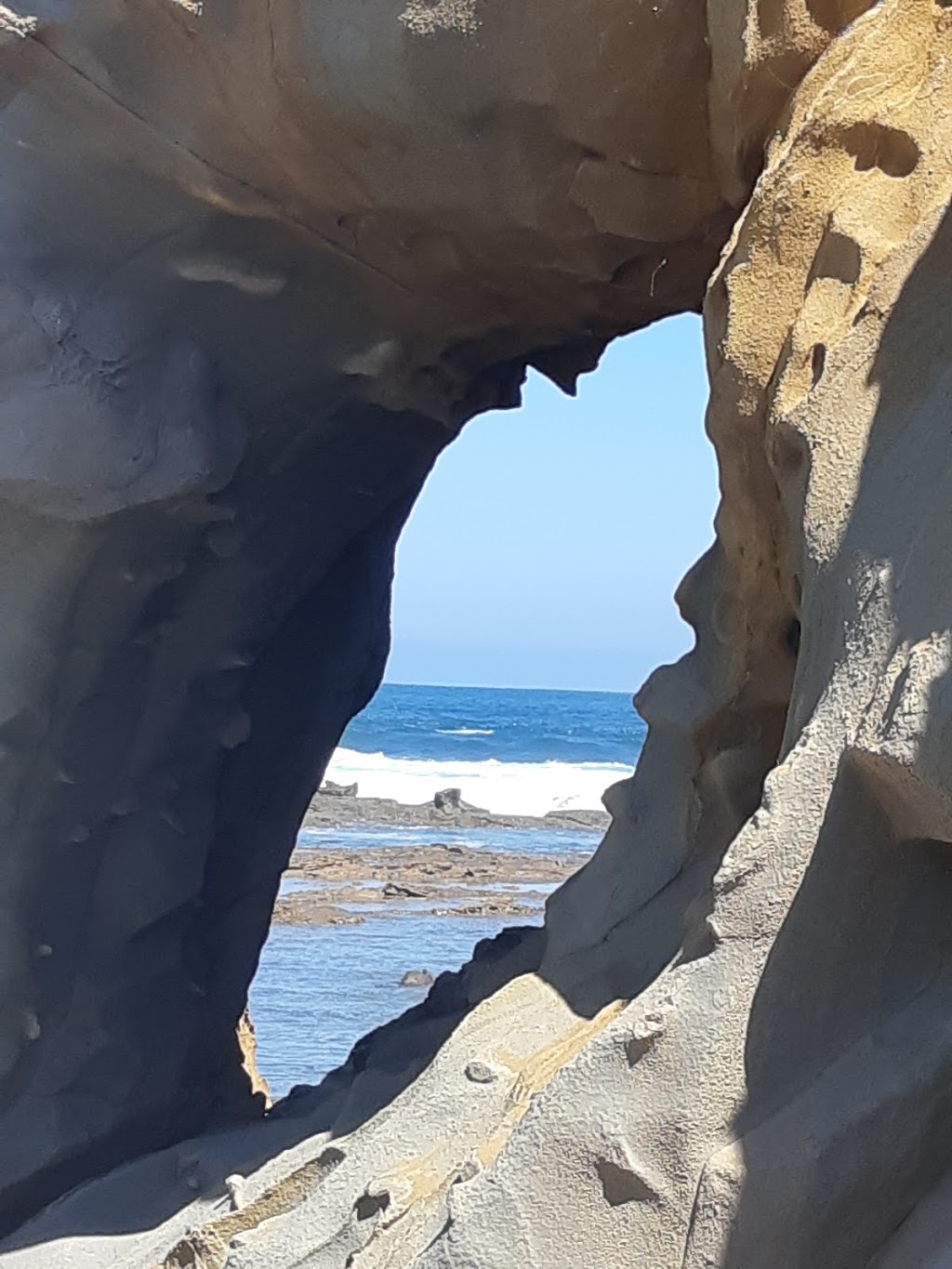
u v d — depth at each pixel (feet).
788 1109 6.40
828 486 7.22
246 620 15.42
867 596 6.70
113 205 12.64
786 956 6.45
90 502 12.83
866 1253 6.35
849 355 7.40
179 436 13.26
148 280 13.08
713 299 8.51
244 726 15.90
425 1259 6.54
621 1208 6.37
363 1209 8.41
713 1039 6.42
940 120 7.75
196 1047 16.46
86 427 12.67
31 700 13.41
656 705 10.42
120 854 14.90
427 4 10.35
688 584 10.94
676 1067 6.44
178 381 13.34
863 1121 6.30
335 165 11.65
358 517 16.33
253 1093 17.65
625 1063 6.53
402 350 13.98
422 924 41.65
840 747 6.48
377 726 161.27
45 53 11.83
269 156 11.87
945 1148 6.45
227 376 13.82
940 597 6.27
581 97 10.27
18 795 13.69
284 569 15.70
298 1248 8.59
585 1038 8.84
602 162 10.64
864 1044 6.57
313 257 12.94
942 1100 6.37
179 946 15.87
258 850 17.40
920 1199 6.41
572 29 9.98
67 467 12.62
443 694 293.43
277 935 39.09
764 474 8.38
